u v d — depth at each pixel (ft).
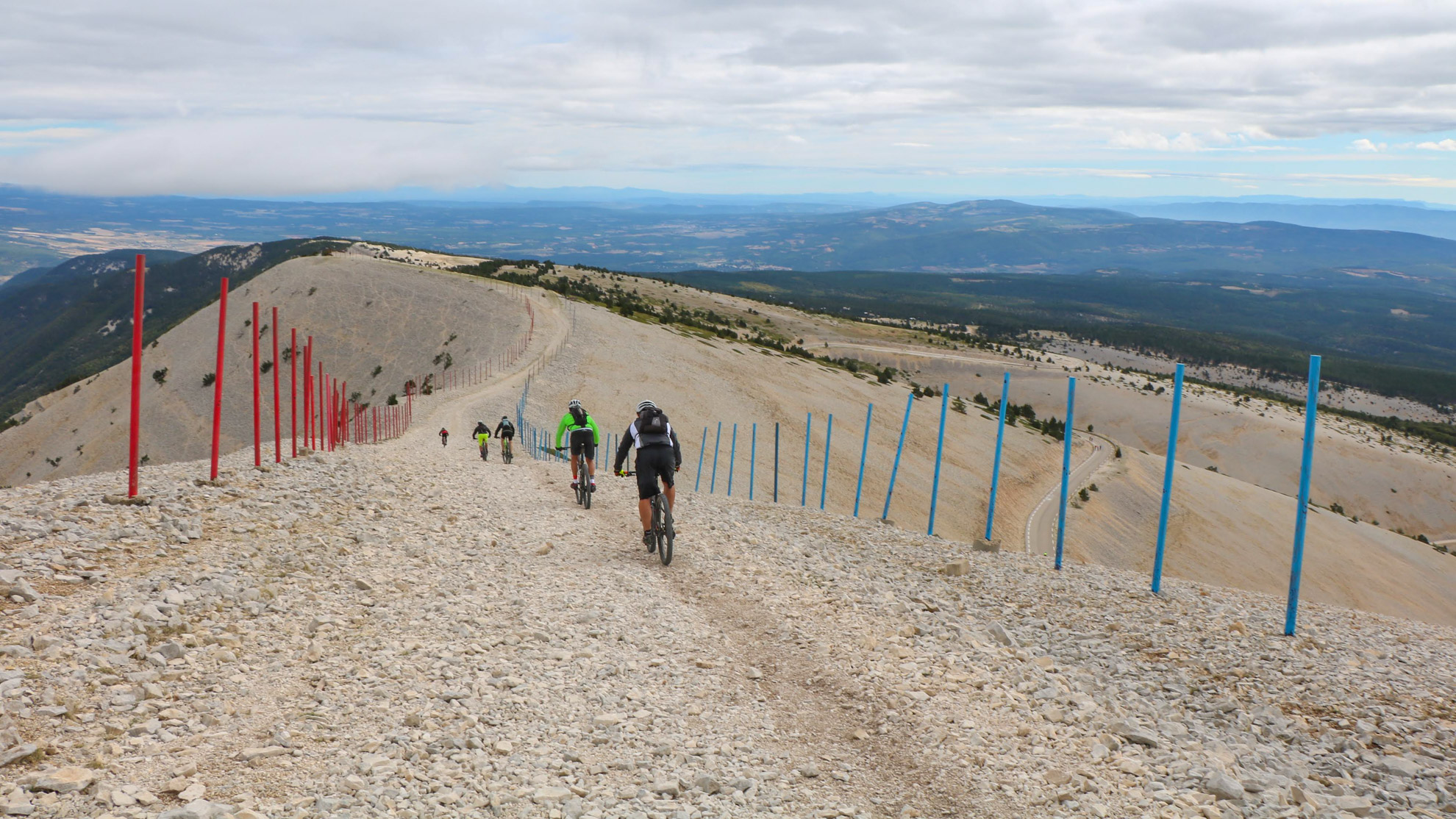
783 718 17.90
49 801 11.40
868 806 14.08
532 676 19.02
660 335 340.80
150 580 21.24
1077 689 19.86
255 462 40.73
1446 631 29.50
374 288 405.18
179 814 11.22
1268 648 23.52
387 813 12.34
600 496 51.19
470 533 35.06
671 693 18.79
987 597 28.50
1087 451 363.56
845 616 24.72
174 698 15.60
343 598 23.53
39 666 15.53
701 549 34.22
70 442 361.51
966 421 337.11
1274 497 353.92
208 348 391.24
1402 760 16.31
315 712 15.90
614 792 13.84
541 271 638.94
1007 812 13.82
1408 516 508.53
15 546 21.86
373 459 51.88
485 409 179.32
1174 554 261.03
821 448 238.48
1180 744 16.97
